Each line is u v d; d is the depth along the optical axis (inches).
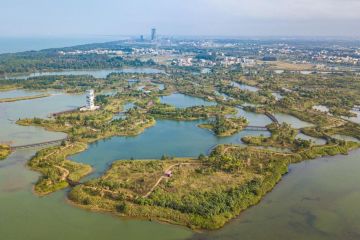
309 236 6761.8
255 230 6879.9
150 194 7805.1
